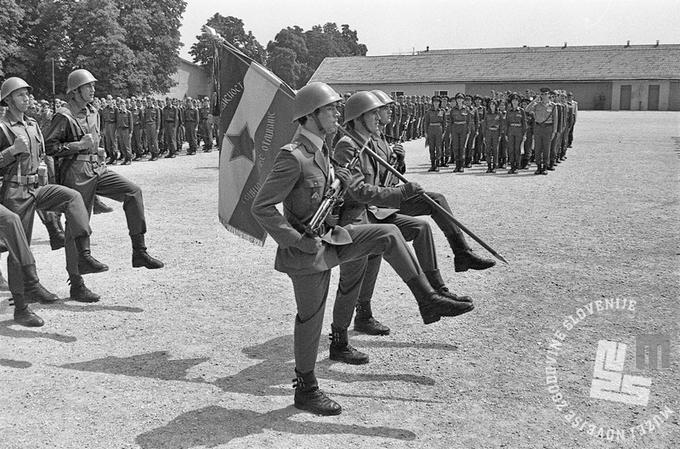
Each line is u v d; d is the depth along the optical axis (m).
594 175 16.69
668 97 57.62
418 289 4.67
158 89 50.47
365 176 5.25
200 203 13.11
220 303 6.88
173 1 51.38
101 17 44.19
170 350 5.62
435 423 4.28
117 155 21.73
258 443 4.04
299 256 4.36
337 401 4.62
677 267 7.91
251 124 5.80
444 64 64.00
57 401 4.67
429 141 18.38
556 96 19.27
